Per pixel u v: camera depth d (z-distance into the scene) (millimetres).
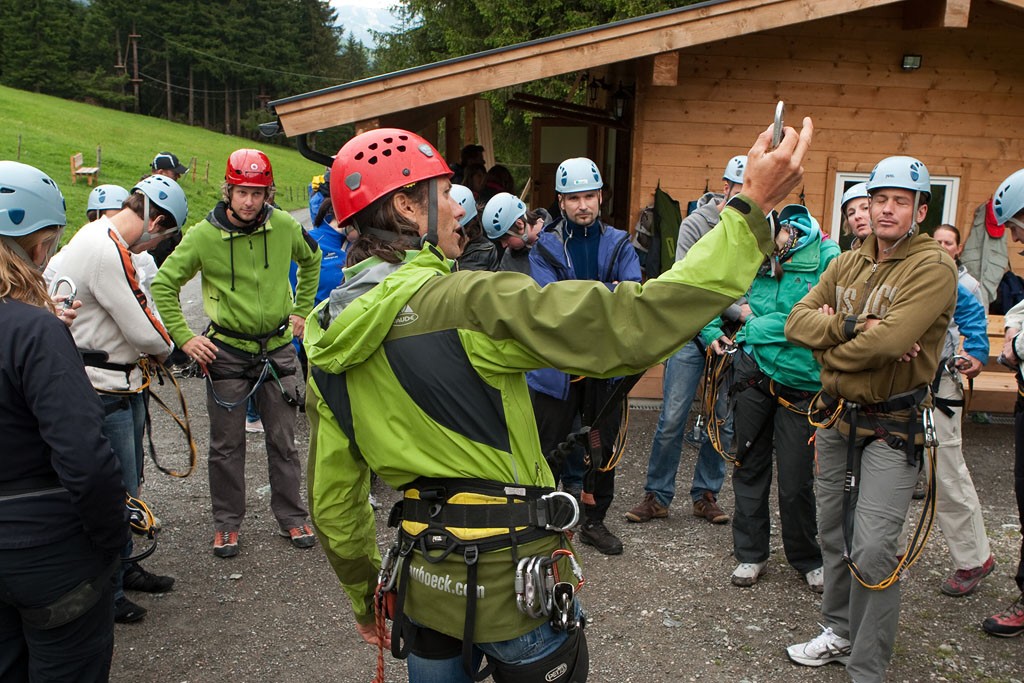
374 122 6727
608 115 10500
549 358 1663
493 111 22734
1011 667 3564
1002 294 7711
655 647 3709
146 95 85938
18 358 2115
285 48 88438
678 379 4910
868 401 3152
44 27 76562
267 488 5637
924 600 4148
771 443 4172
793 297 3990
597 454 3281
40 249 2336
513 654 1875
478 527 1825
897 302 3080
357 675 3508
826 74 7844
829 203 8047
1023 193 3441
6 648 2309
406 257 1896
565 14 18953
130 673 3486
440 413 1801
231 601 4113
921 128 7961
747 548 4250
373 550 2166
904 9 7703
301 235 4746
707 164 7918
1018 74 7902
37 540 2182
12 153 35750
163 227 3867
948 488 4113
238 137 78250
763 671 3523
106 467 2168
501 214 4836
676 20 6777
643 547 4746
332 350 1822
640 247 7688
